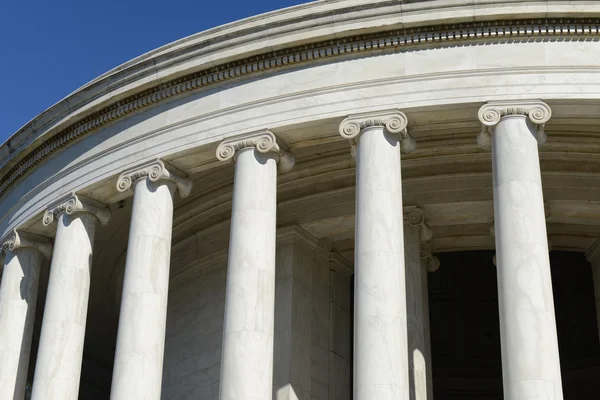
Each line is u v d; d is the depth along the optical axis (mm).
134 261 38688
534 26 36594
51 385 39531
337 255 45906
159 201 39875
